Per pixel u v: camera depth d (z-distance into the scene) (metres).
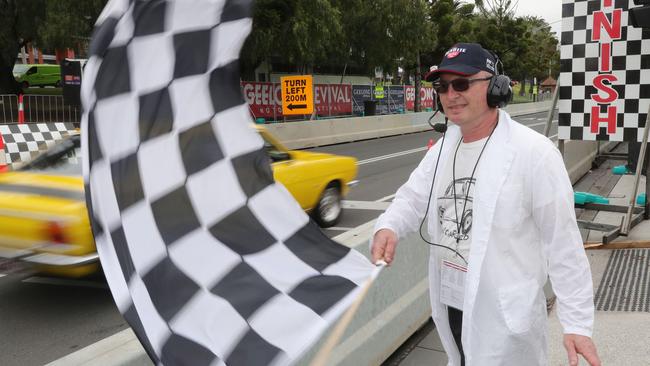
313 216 6.71
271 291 1.52
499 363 1.76
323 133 18.02
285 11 17.94
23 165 4.88
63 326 3.96
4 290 4.64
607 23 5.43
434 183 1.96
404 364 3.22
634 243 5.25
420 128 24.23
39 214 3.90
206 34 1.50
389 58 25.67
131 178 1.43
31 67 28.03
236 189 1.59
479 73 1.75
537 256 1.77
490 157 1.77
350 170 7.17
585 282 1.69
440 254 1.93
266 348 1.41
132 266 1.40
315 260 1.63
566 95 5.74
